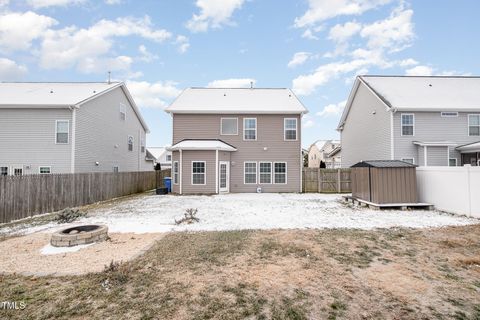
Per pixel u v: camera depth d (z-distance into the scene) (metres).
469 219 8.05
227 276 3.87
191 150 16.05
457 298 3.31
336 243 5.55
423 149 15.56
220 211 9.73
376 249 5.17
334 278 3.84
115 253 4.86
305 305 3.11
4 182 8.28
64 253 4.87
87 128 16.73
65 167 15.35
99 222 7.82
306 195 15.62
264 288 3.51
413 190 10.25
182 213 9.33
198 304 3.10
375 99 17.81
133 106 23.34
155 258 4.59
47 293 3.32
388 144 16.17
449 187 9.27
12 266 4.22
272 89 21.02
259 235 6.18
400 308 3.08
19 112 15.34
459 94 17.00
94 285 3.54
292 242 5.60
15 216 8.62
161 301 3.16
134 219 8.26
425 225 7.22
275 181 17.58
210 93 20.06
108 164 19.38
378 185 10.18
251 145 17.64
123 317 2.83
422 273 4.04
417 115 15.95
